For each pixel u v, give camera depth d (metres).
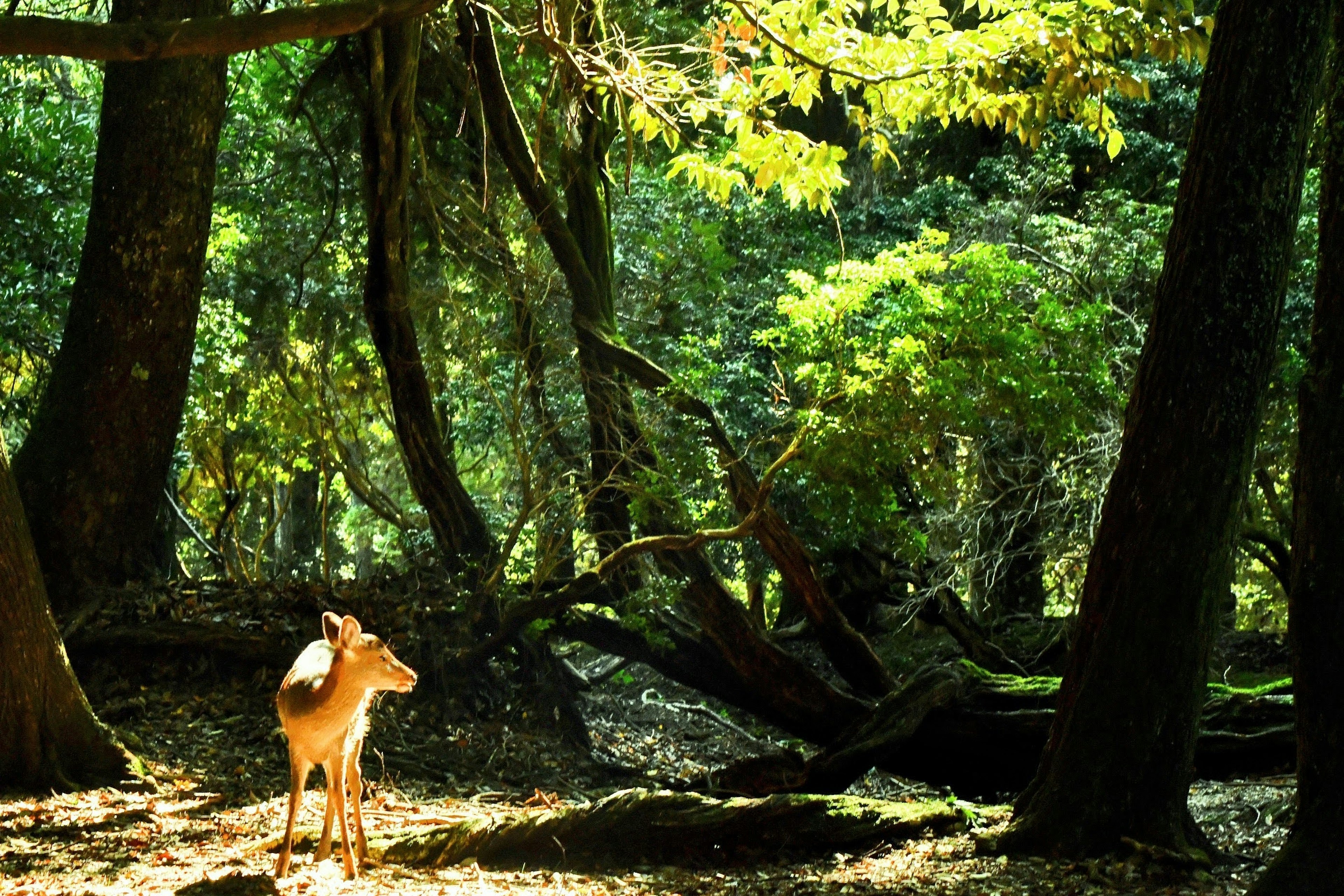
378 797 11.20
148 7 14.80
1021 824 9.09
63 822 9.20
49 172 17.22
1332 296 6.68
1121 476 9.12
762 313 21.53
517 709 15.36
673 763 16.98
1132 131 23.66
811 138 23.94
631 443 15.82
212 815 9.82
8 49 7.21
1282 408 17.86
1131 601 8.91
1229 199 8.70
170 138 14.73
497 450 23.09
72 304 15.11
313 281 22.48
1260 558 17.94
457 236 18.75
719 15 20.70
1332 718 6.61
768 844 9.20
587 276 16.19
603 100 15.30
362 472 26.02
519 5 17.25
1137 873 8.38
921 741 14.20
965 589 22.19
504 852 8.73
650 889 8.03
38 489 14.69
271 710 13.66
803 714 15.25
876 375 13.48
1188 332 8.80
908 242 22.53
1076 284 19.36
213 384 21.22
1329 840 6.59
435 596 15.41
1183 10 11.60
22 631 10.37
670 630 15.89
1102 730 8.94
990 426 16.78
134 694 13.66
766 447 19.84
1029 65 11.75
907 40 12.05
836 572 20.47
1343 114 6.71
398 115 15.13
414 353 15.85
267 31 7.66
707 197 21.80
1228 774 13.15
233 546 27.05
